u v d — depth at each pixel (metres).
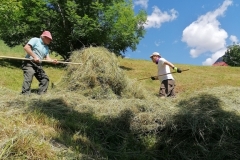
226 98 6.51
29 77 6.78
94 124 5.06
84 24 17.91
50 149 3.54
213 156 4.46
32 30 18.45
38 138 3.76
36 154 3.34
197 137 4.79
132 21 21.39
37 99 5.74
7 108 4.95
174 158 4.57
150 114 5.16
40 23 18.44
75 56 7.78
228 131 4.75
